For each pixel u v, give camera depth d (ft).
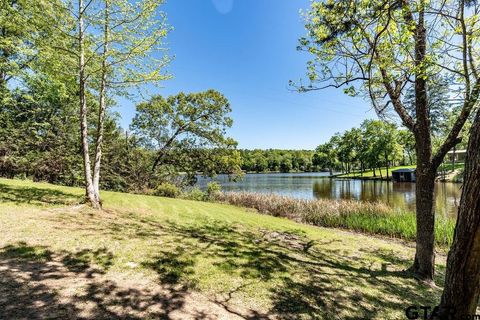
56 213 23.38
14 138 53.01
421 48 16.05
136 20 25.61
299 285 14.64
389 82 17.33
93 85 29.37
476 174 7.58
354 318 11.80
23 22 24.58
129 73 27.78
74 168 58.13
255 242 23.34
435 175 17.78
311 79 18.33
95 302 10.46
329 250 23.94
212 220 31.55
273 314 11.37
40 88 42.47
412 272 18.67
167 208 35.45
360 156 183.21
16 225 18.60
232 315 10.92
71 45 26.58
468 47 14.75
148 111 75.15
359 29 14.92
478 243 7.81
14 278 11.44
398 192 103.45
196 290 12.71
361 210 41.24
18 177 56.39
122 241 18.25
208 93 76.48
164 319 9.99
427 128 17.51
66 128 58.34
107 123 64.64
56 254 14.62
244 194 59.52
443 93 16.65
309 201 48.24
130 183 65.31
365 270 18.84
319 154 262.47
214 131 78.43
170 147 76.33
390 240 32.89
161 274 13.89
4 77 37.37
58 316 9.23
